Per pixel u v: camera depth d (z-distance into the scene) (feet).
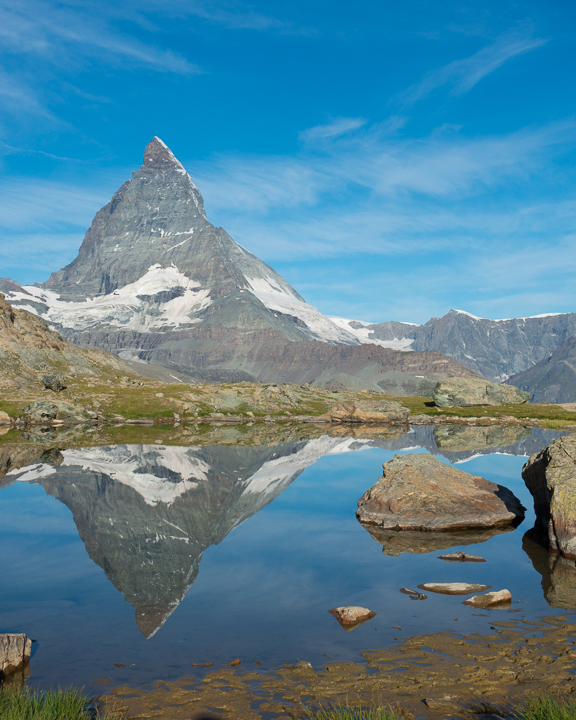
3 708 40.70
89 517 116.67
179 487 155.33
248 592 72.49
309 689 45.34
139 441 302.25
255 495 144.56
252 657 52.54
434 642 55.57
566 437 108.47
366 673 48.32
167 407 520.42
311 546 96.78
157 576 79.41
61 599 69.41
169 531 106.22
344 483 164.96
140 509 125.49
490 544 99.60
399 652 53.11
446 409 632.79
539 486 108.58
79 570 81.56
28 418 431.84
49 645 55.77
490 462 206.59
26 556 88.43
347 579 78.33
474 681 46.06
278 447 277.44
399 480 126.52
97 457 224.12
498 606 67.10
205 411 528.63
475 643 55.06
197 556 89.56
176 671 49.49
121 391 573.74
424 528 109.91
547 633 57.57
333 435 362.94
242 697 44.09
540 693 43.29
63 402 471.21
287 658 52.21
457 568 84.48
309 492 149.79
